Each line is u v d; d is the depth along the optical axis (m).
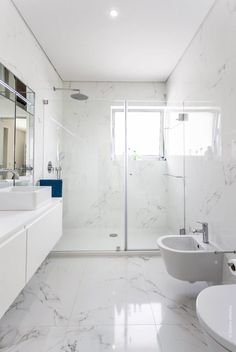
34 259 1.53
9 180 2.09
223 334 0.85
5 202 1.66
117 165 3.40
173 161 3.21
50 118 3.03
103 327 1.56
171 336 1.48
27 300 1.85
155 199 3.48
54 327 1.55
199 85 2.33
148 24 2.30
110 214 3.37
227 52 1.77
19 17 2.14
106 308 1.76
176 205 3.08
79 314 1.69
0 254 1.08
